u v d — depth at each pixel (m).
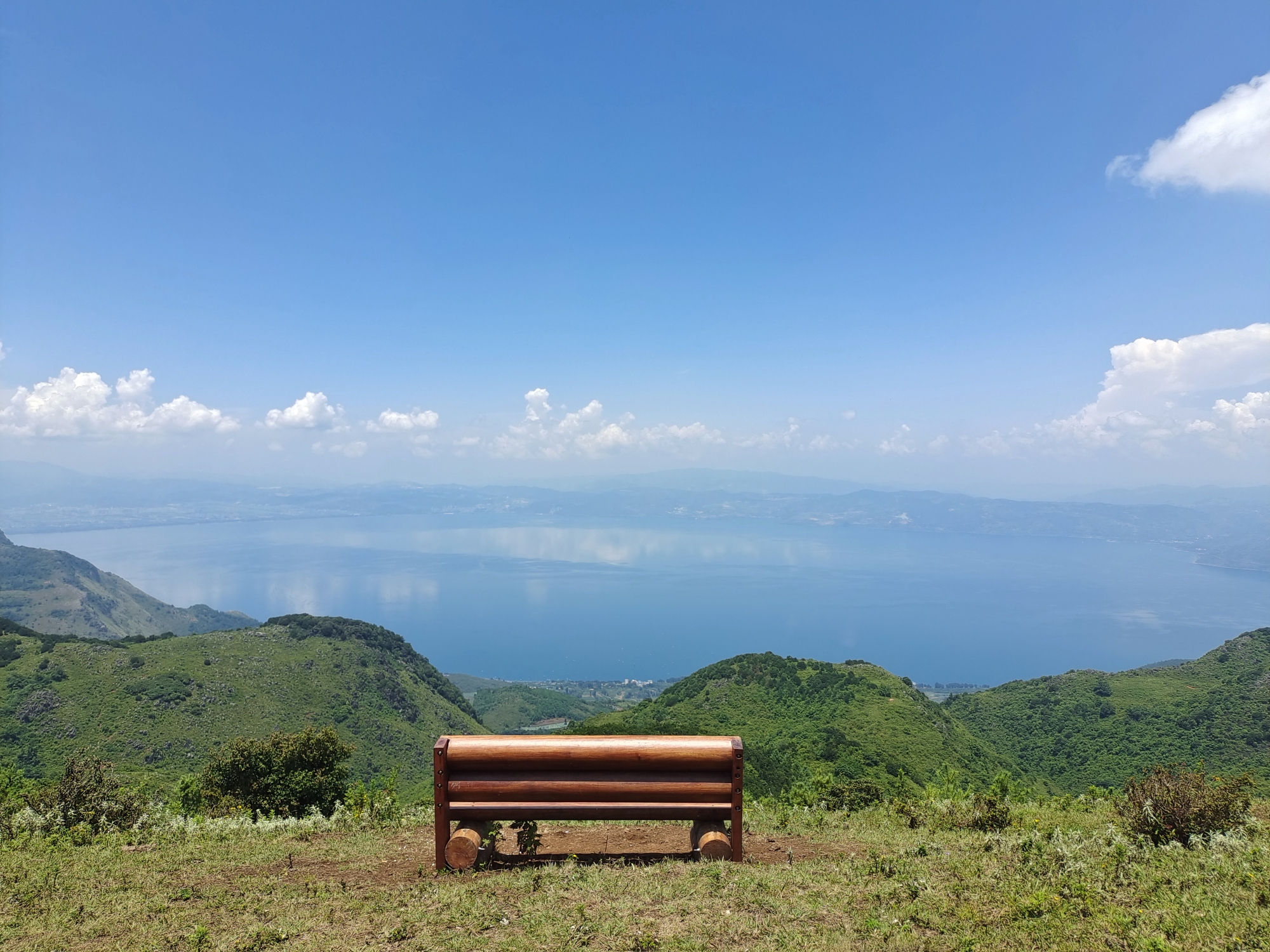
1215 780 9.36
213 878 8.28
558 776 7.71
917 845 8.87
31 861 8.98
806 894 6.93
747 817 11.70
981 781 70.44
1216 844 8.12
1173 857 7.72
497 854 8.47
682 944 5.86
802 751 74.00
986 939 5.70
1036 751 93.88
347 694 119.31
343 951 5.96
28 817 11.22
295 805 21.66
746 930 6.09
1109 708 95.19
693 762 7.72
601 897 6.93
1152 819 8.90
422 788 83.81
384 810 12.34
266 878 8.23
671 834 9.61
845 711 84.62
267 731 101.81
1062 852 7.82
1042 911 6.18
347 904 7.12
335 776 22.53
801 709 89.00
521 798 7.69
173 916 7.02
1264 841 8.31
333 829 11.30
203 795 21.70
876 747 74.25
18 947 6.39
